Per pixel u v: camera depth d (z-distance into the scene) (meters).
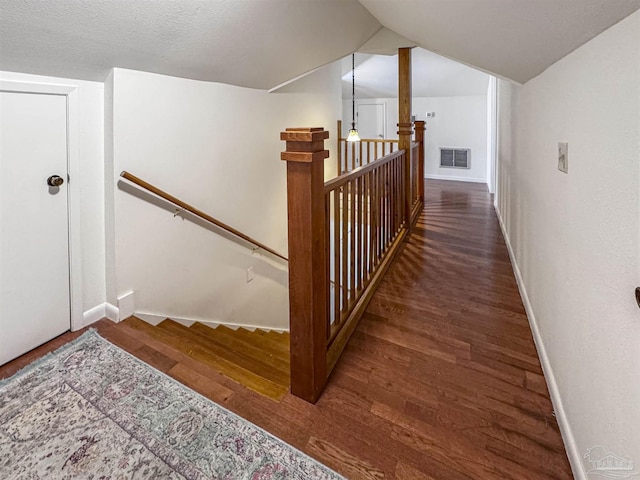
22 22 1.46
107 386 1.67
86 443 1.36
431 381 1.72
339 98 5.66
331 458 1.31
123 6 1.63
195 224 2.71
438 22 1.86
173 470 1.26
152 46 1.99
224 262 3.06
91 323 2.22
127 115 2.11
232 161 3.00
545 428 1.44
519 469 1.27
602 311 1.03
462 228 4.26
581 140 1.20
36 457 1.31
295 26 2.58
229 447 1.35
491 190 6.13
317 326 1.56
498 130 4.61
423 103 7.72
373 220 2.78
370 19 3.37
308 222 1.47
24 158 1.80
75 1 1.49
